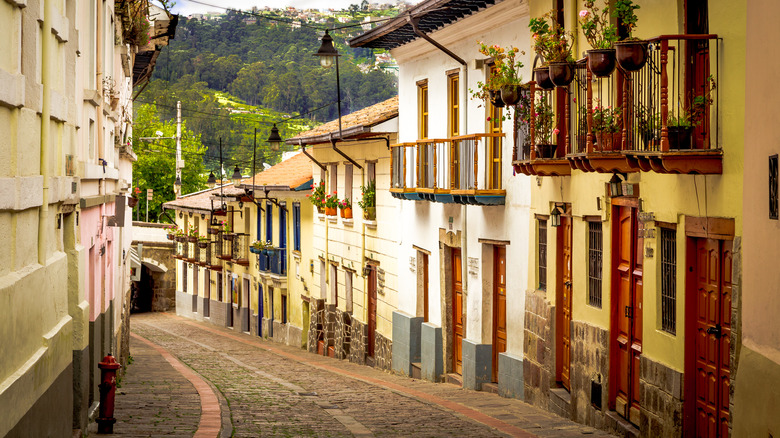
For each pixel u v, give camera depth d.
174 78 112.38
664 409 11.01
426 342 21.80
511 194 17.39
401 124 23.53
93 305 13.72
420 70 22.08
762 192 8.12
